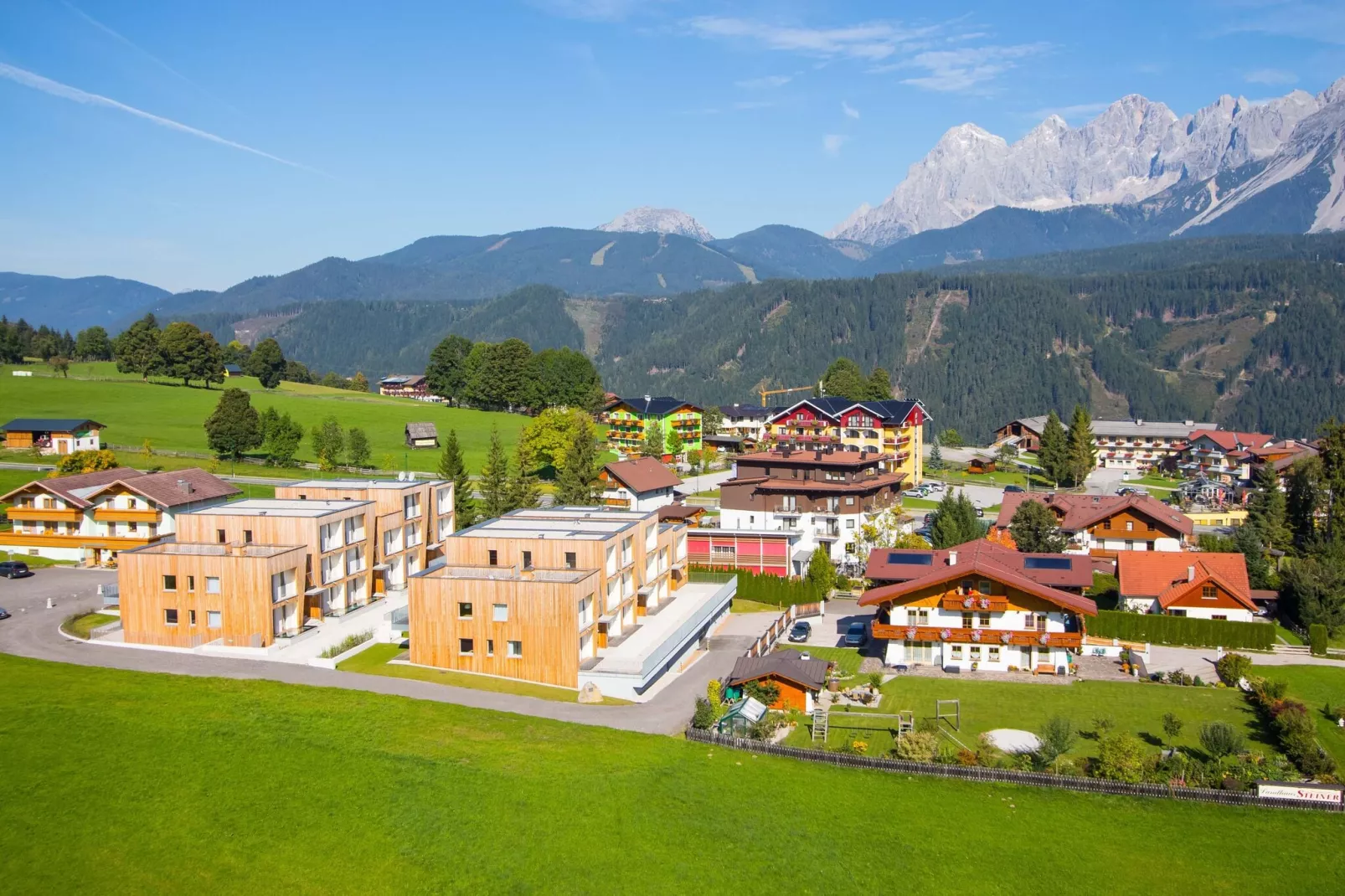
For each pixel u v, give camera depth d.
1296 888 43.22
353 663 68.62
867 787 51.62
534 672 66.38
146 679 61.00
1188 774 52.81
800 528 117.56
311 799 46.47
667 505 126.38
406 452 180.75
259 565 70.75
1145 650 78.19
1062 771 53.97
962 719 63.78
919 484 175.50
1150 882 43.69
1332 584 86.06
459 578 67.88
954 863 44.75
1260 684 67.12
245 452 163.12
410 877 41.75
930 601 75.38
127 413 189.75
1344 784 52.22
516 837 44.72
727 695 65.44
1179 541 107.88
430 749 52.19
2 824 42.62
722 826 46.78
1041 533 103.38
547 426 163.75
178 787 46.59
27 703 54.44
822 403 171.88
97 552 97.00
